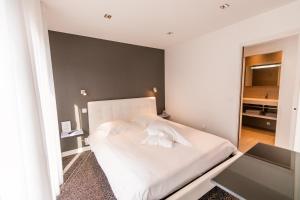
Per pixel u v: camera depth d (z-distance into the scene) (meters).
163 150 1.78
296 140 2.11
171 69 3.94
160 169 1.38
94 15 2.09
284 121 2.86
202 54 3.14
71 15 2.07
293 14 1.93
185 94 3.63
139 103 3.57
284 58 2.79
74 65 2.81
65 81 2.74
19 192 0.83
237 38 2.53
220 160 1.82
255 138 3.47
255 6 1.99
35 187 0.98
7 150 0.78
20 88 0.91
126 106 3.36
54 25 2.38
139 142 2.08
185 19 2.31
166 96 4.20
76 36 2.79
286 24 2.00
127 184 1.29
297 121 2.09
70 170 2.30
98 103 3.00
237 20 2.41
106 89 3.20
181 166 1.44
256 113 4.05
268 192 0.79
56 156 1.83
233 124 2.75
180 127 2.62
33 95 0.97
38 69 1.45
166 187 1.27
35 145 0.97
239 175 0.94
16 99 0.85
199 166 1.56
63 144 2.80
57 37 2.62
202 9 2.02
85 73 2.93
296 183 0.86
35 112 0.98
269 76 3.93
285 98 2.82
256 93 4.28
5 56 0.81
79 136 2.82
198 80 3.29
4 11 0.83
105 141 2.18
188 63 3.47
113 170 1.55
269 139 3.40
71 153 2.88
